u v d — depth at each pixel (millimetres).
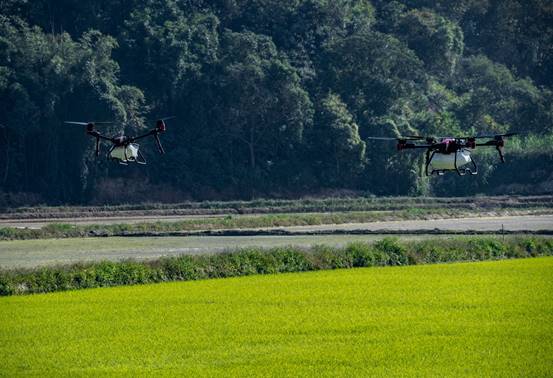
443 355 102688
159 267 165000
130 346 107562
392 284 150875
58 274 154750
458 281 153750
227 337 111750
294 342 109188
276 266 174250
